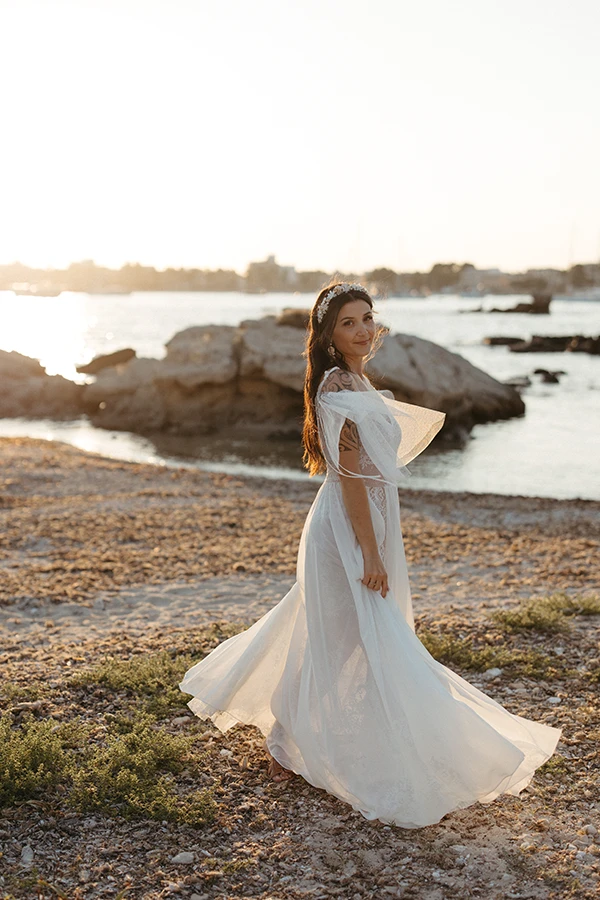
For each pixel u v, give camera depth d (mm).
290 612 4035
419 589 8211
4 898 3121
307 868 3395
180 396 27625
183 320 116188
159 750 4238
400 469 3650
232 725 4324
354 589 3641
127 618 7148
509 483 17906
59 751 4102
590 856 3473
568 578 8516
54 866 3361
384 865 3408
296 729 3768
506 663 5738
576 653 5965
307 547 3793
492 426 27203
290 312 30062
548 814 3838
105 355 41375
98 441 24984
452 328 97750
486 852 3500
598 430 26156
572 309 188500
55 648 6137
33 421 29000
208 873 3314
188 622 6996
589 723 4789
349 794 3607
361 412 3639
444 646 5914
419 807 3504
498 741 3502
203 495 13562
